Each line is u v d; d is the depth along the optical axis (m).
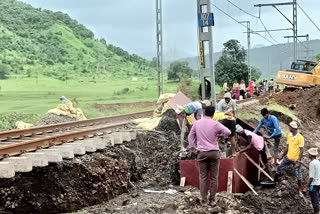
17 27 115.75
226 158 11.76
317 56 84.44
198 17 16.11
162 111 17.48
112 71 99.56
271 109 24.62
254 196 11.70
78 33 129.88
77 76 83.19
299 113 27.45
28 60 88.25
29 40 105.94
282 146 18.39
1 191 8.54
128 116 21.23
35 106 35.41
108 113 26.66
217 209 9.40
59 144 10.94
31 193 9.05
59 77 77.31
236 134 13.08
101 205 10.16
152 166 13.29
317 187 12.34
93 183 10.39
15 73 76.06
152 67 124.12
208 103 13.79
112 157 11.89
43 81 69.81
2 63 79.19
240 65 62.31
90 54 113.12
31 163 8.83
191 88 31.28
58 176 9.72
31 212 8.97
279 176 14.27
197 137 9.88
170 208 9.43
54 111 19.27
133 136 13.76
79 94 54.00
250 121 20.91
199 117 13.23
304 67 39.28
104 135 12.55
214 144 9.73
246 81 62.16
